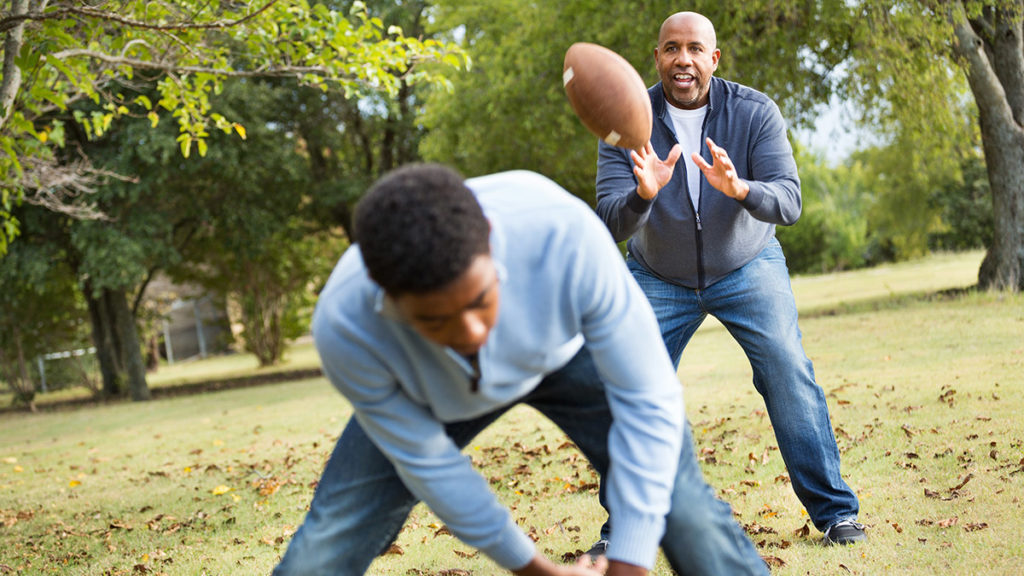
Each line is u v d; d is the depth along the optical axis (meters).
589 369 2.03
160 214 15.60
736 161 3.00
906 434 4.54
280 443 7.46
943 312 10.83
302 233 18.97
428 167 1.43
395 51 5.88
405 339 1.65
